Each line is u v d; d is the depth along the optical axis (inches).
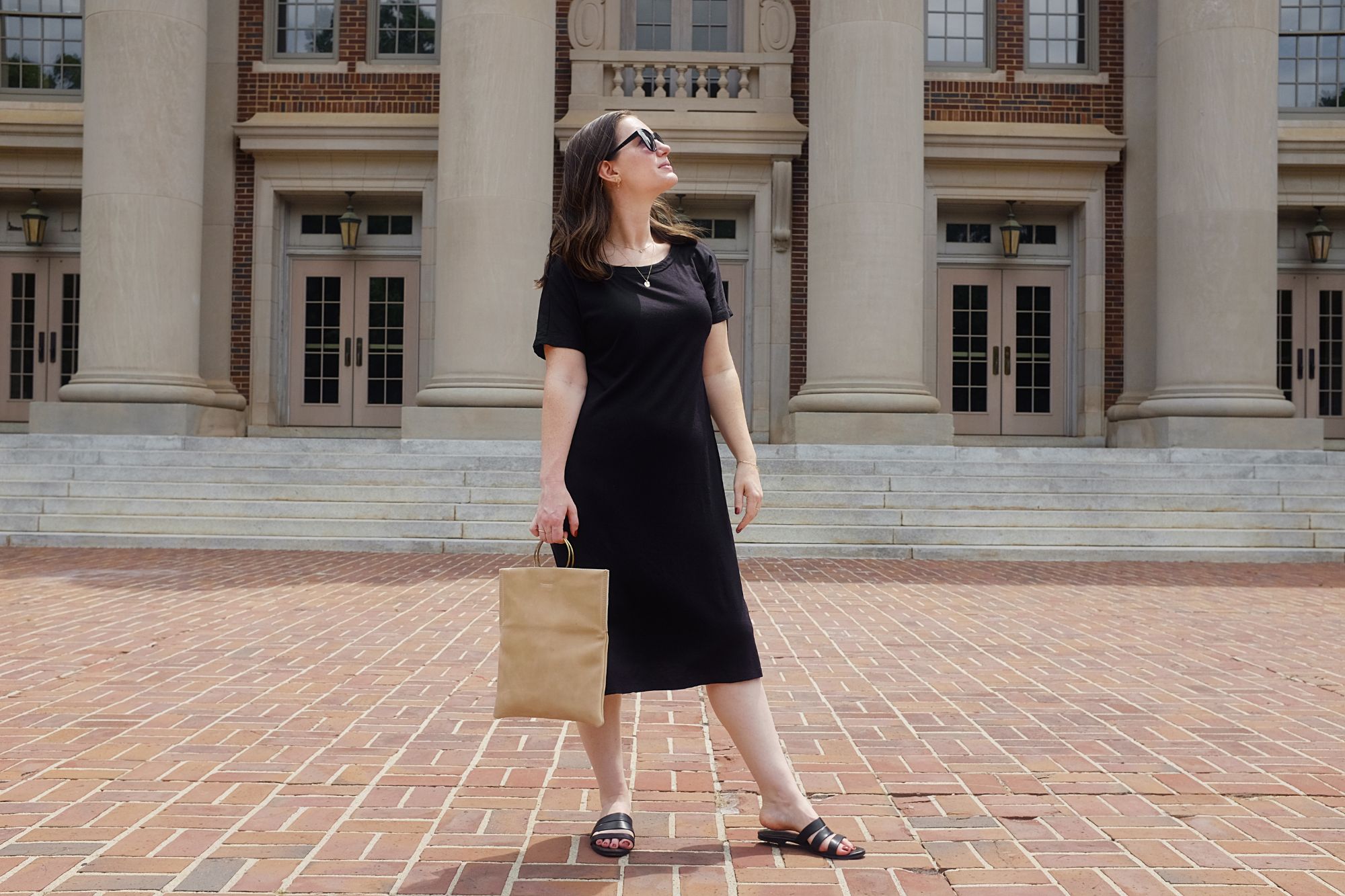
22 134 700.7
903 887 104.2
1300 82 729.0
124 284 581.6
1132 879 107.2
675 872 107.3
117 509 466.9
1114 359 714.8
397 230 724.7
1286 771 146.9
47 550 431.2
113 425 576.4
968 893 103.1
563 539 105.3
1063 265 733.3
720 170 701.3
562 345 106.7
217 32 709.9
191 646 232.2
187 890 101.6
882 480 483.2
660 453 105.9
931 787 138.6
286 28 723.4
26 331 725.3
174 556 413.1
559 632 101.0
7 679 198.2
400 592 320.8
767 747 112.7
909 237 569.3
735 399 113.6
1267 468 502.9
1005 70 724.7
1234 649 241.3
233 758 148.2
